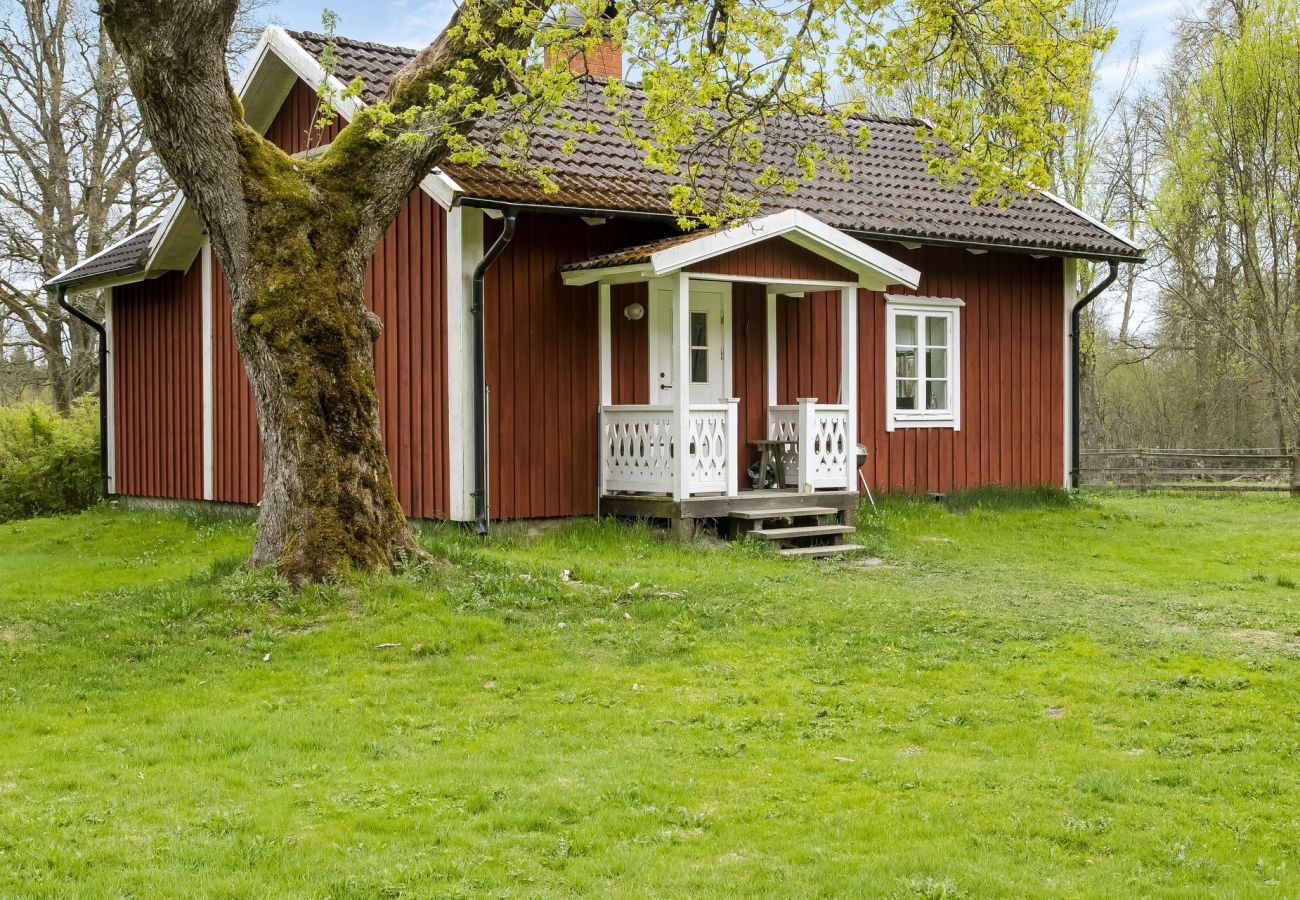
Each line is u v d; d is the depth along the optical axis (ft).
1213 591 41.01
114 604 35.27
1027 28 41.09
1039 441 63.67
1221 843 19.43
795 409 53.52
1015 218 61.31
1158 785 22.11
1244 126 85.92
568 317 48.98
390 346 50.19
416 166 37.63
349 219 37.04
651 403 50.60
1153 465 91.09
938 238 55.88
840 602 36.47
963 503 58.70
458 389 46.65
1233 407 113.80
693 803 21.09
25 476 70.54
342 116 51.03
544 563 39.55
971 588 40.42
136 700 27.61
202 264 61.67
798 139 60.75
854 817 20.43
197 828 19.81
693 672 29.63
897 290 58.54
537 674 29.27
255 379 36.45
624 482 48.96
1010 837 19.69
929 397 60.34
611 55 60.29
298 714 26.27
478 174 45.29
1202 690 28.04
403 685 28.58
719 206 47.14
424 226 48.34
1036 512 58.44
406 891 17.37
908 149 65.57
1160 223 100.01
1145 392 129.59
